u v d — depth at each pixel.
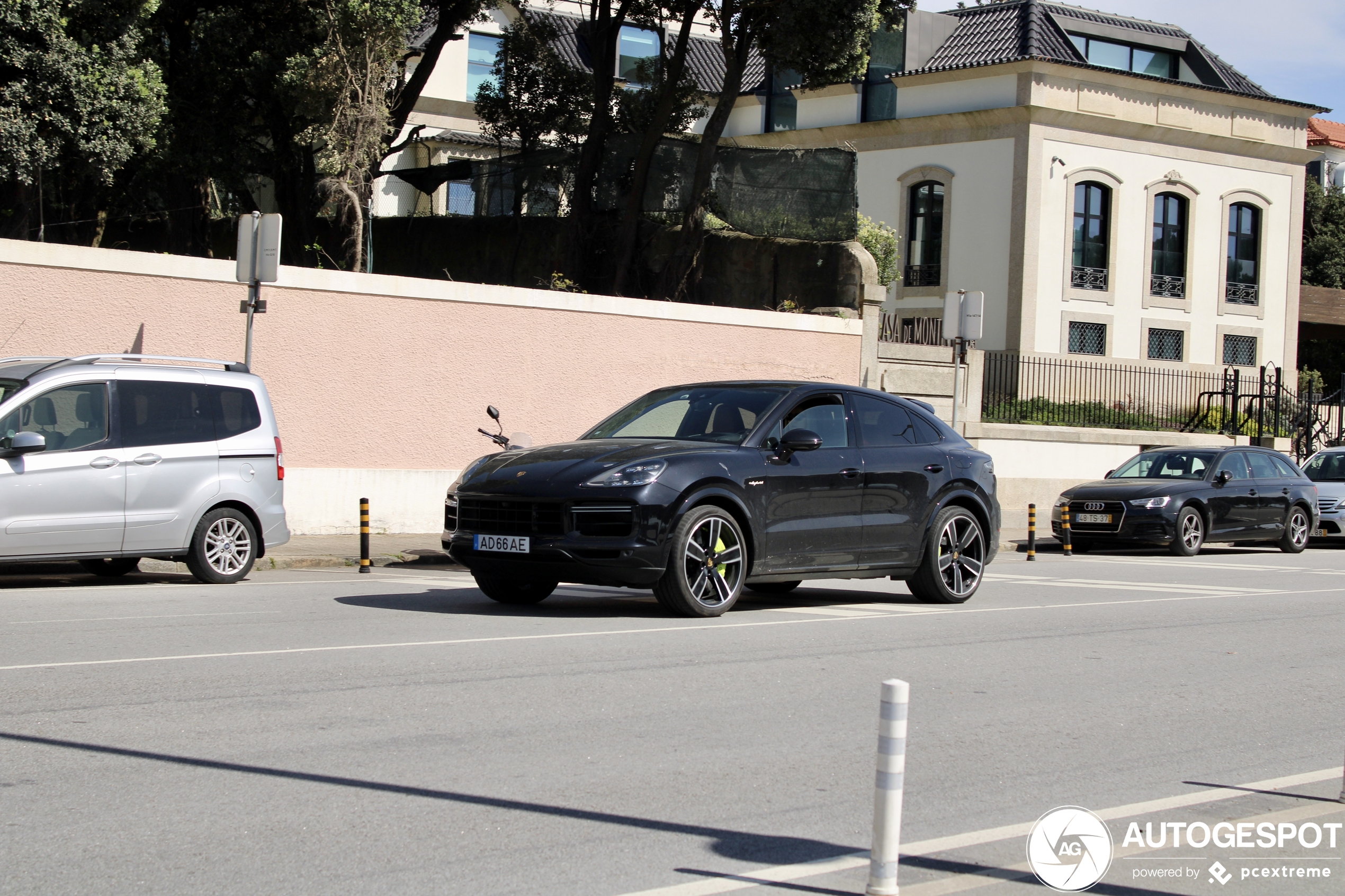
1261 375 30.03
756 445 10.25
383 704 6.61
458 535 9.85
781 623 9.93
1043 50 34.53
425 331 17.33
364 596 11.16
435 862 4.37
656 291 25.56
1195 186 36.88
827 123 38.66
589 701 6.86
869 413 11.29
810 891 4.20
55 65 17.95
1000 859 4.60
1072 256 35.12
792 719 6.64
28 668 7.29
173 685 6.91
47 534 10.85
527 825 4.80
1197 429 28.75
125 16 19.11
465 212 34.75
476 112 29.31
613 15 29.19
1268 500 20.86
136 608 10.06
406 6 21.83
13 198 20.17
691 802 5.16
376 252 30.41
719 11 24.69
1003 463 24.11
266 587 11.86
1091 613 11.48
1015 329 34.22
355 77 21.89
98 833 4.57
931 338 23.50
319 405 16.55
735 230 24.97
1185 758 6.24
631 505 9.38
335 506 16.66
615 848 4.57
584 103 28.17
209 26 22.39
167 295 15.40
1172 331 36.88
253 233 13.95
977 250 35.09
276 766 5.44
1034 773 5.85
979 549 11.92
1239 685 8.18
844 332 21.44
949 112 35.53
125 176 25.25
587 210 26.12
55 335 14.68
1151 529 19.42
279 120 24.31
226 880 4.15
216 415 12.05
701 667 7.92
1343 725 7.14
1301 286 40.50
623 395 19.06
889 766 3.76
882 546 11.00
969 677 8.03
